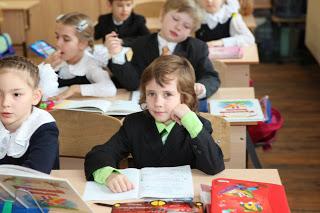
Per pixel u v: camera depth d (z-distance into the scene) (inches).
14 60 76.4
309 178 142.6
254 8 245.0
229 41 159.2
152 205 64.0
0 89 74.3
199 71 122.1
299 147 161.0
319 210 126.3
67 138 95.9
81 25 122.0
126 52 123.6
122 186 70.1
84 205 61.9
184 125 74.9
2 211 63.2
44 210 63.7
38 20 238.7
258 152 158.2
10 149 77.4
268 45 243.8
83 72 123.0
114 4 172.4
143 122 81.0
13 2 219.6
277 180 73.1
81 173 77.0
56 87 105.2
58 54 122.9
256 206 61.6
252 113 107.3
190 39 124.7
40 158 74.9
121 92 122.3
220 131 91.8
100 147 78.7
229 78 147.8
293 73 229.0
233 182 67.5
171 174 73.5
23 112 75.7
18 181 60.3
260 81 220.1
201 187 69.4
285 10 242.2
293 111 188.4
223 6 167.5
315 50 221.5
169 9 121.2
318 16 214.7
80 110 96.5
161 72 75.9
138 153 80.7
